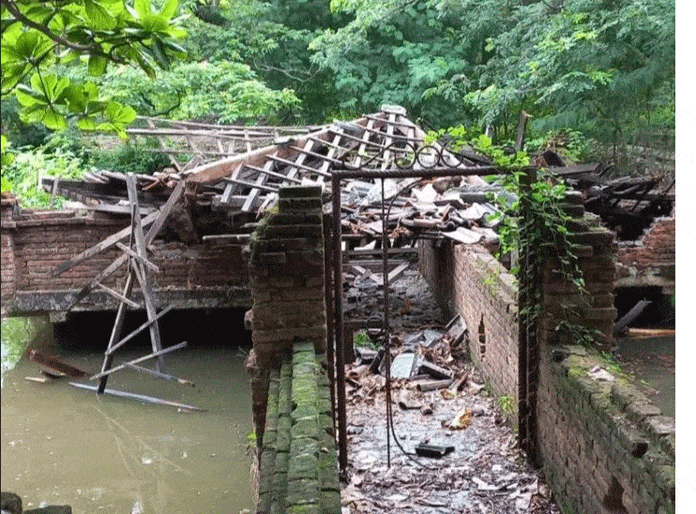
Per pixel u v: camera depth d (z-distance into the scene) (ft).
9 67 6.70
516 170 21.63
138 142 53.42
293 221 20.44
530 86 45.75
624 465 15.52
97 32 6.87
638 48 44.88
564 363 20.03
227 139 45.96
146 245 39.99
